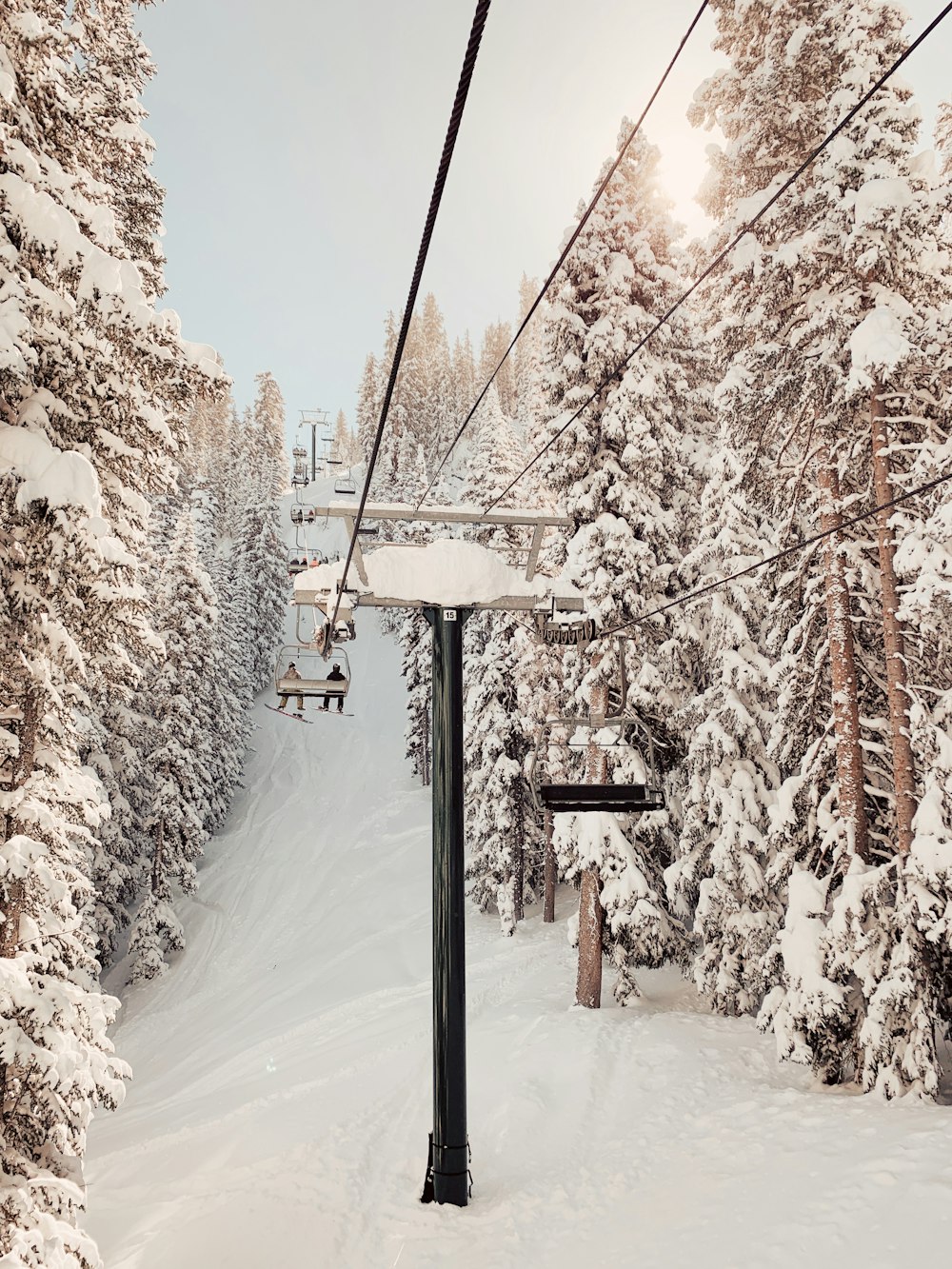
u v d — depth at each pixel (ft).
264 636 199.21
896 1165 27.68
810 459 43.78
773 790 53.72
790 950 39.09
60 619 28.96
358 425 364.38
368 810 141.49
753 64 45.27
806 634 44.86
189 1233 34.68
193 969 96.02
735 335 46.52
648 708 57.06
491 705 89.40
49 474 24.61
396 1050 54.60
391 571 36.17
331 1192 35.91
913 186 36.96
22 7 26.96
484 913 93.45
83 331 27.09
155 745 103.04
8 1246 24.17
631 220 58.59
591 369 58.34
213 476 288.92
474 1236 31.78
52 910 31.71
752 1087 39.40
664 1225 29.25
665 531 57.21
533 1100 41.68
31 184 26.89
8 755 30.04
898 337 35.50
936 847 34.22
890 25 39.32
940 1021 34.60
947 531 35.24
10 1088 26.91
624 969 56.24
